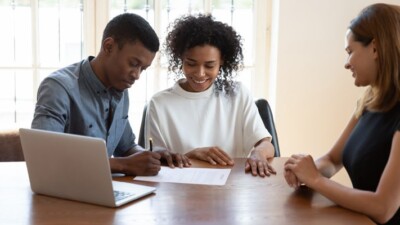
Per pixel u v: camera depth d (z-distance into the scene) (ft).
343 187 4.37
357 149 4.90
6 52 9.21
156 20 9.58
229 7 9.83
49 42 9.34
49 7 9.23
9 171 5.20
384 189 4.18
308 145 9.98
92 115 5.83
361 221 3.94
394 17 4.46
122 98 6.22
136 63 5.48
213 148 5.92
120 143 6.51
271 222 3.86
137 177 5.05
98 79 5.78
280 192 4.65
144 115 6.98
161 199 4.37
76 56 9.49
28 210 4.06
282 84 9.72
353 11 9.60
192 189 4.69
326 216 4.03
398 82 4.50
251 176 5.19
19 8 9.11
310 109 9.87
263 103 7.31
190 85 6.81
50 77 5.58
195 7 9.70
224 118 6.89
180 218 3.91
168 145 6.71
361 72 4.68
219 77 6.93
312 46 9.66
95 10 9.40
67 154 4.17
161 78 9.80
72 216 3.93
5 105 9.40
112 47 5.51
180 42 6.49
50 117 5.25
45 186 4.40
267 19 9.97
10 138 6.93
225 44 6.57
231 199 4.41
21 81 9.37
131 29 5.39
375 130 4.75
